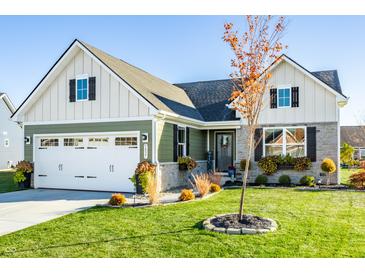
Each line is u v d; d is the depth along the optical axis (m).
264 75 8.01
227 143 18.83
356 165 31.47
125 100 13.84
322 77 17.58
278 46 7.60
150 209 9.46
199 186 11.85
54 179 15.27
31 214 9.19
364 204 9.88
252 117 7.58
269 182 15.91
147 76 18.02
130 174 13.75
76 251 5.88
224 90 20.92
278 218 7.98
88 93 14.58
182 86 23.05
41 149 15.62
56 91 15.31
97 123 14.35
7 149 32.47
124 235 6.79
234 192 12.92
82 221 8.12
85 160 14.67
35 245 6.27
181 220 7.97
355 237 6.35
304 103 15.62
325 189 13.59
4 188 15.51
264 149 16.17
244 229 6.73
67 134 14.96
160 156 13.69
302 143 15.67
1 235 7.01
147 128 13.41
